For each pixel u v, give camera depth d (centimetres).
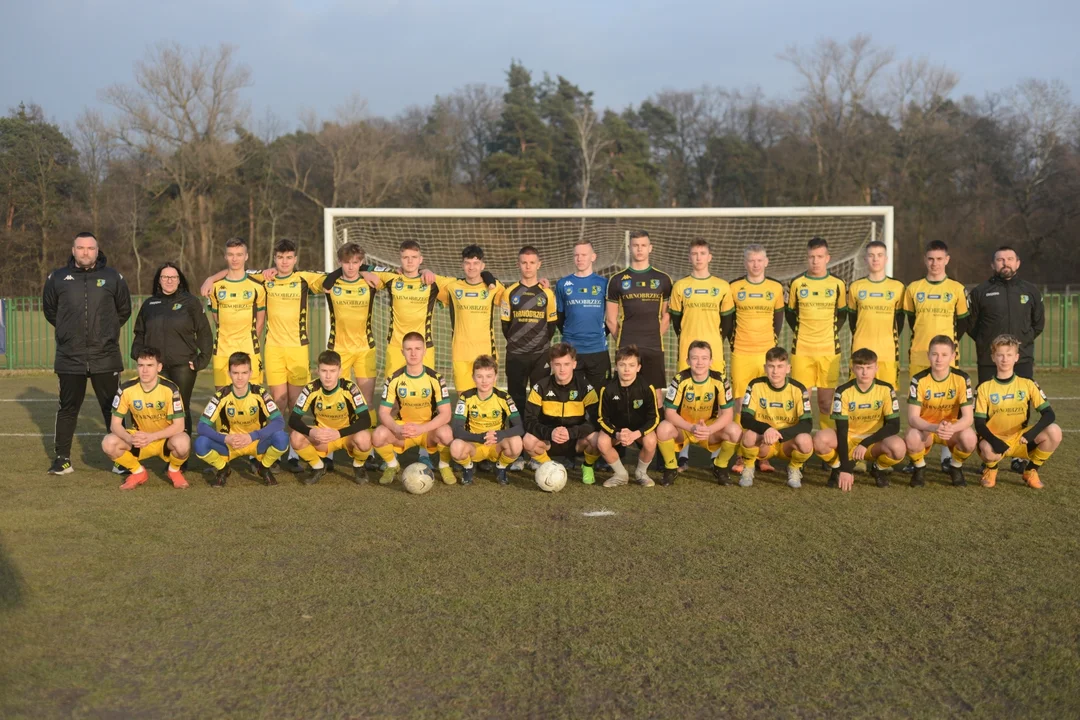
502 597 358
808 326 659
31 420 895
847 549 423
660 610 344
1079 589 365
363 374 674
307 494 550
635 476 586
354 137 3494
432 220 1318
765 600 354
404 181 3588
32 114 3444
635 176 3762
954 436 553
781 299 650
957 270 3469
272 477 580
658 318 649
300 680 286
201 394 1127
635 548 426
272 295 656
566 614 340
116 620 335
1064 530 455
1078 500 522
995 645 311
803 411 561
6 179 3375
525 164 3625
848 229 1275
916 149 3438
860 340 654
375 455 648
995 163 3547
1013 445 557
